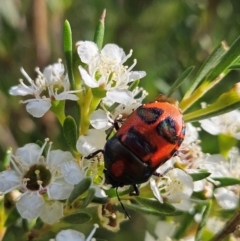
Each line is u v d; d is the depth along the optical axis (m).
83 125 0.12
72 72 0.12
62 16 0.18
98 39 0.12
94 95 0.12
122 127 0.11
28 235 0.12
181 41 0.17
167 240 0.13
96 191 0.11
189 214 0.13
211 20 0.17
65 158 0.12
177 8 0.17
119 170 0.11
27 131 0.16
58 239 0.11
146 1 0.18
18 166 0.12
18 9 0.17
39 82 0.12
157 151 0.11
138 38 0.18
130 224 0.18
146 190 0.12
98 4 0.18
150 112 0.11
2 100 0.17
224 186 0.12
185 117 0.12
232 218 0.12
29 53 0.17
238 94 0.12
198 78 0.12
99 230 0.17
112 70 0.12
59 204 0.11
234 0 0.17
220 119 0.13
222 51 0.12
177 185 0.11
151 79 0.16
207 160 0.12
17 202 0.11
